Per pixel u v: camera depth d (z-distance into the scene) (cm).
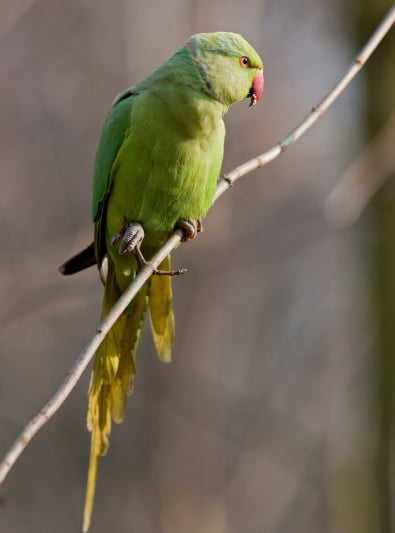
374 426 1124
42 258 1323
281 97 1497
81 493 1423
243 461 1491
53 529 1396
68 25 1509
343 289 1547
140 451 1365
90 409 750
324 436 1549
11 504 1403
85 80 1499
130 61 1231
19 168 1499
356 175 854
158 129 712
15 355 1470
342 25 1206
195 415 1370
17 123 1523
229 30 1345
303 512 1519
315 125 1514
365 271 1146
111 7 1484
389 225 1111
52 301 1270
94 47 1494
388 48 1118
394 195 1111
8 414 1441
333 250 1692
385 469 1116
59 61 1513
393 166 939
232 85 723
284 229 1516
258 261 1435
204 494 1362
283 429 1552
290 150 1498
